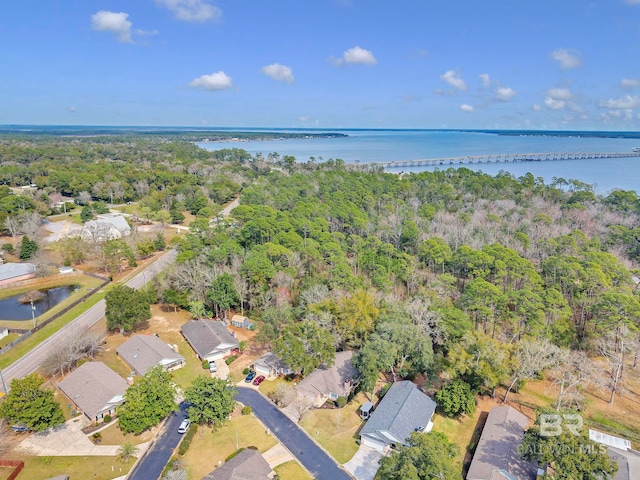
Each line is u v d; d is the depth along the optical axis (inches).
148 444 1772.9
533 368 2021.4
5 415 1690.5
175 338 2679.6
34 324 2783.0
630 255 3703.3
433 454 1408.7
